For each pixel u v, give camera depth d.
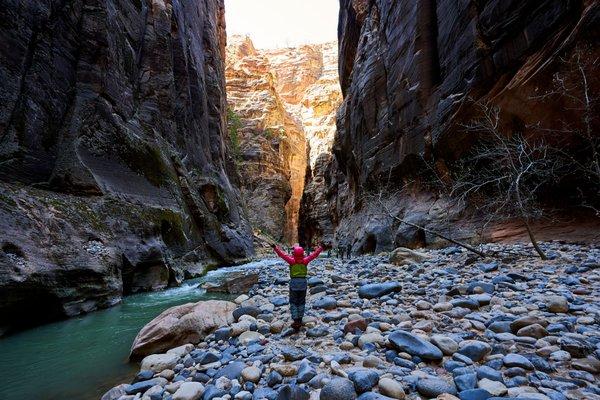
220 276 17.31
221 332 5.46
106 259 10.49
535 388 2.93
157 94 21.83
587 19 9.32
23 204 9.28
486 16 13.38
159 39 22.58
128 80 18.36
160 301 10.38
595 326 4.05
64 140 13.10
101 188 13.00
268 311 6.77
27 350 6.11
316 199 54.53
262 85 80.31
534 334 3.93
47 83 12.88
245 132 70.38
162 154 19.30
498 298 5.50
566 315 4.52
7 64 11.33
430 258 10.97
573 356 3.43
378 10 26.66
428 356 3.70
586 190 10.90
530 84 11.30
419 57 18.47
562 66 10.20
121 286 10.65
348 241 27.11
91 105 14.69
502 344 3.83
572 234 10.65
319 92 114.88
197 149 27.69
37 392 4.39
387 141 22.08
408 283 7.64
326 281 9.51
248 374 3.74
